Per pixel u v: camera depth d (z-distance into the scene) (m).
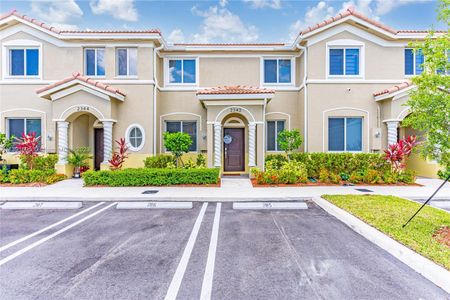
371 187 11.52
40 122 14.90
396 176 12.26
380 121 14.37
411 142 12.48
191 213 8.10
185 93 16.03
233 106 13.84
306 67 14.51
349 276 4.30
